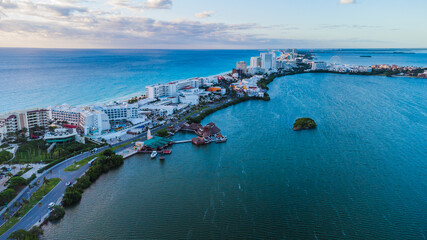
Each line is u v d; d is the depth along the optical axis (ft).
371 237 458.91
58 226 481.05
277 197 573.33
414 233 467.93
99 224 487.20
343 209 533.14
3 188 585.63
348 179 648.38
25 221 484.33
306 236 460.96
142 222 492.95
